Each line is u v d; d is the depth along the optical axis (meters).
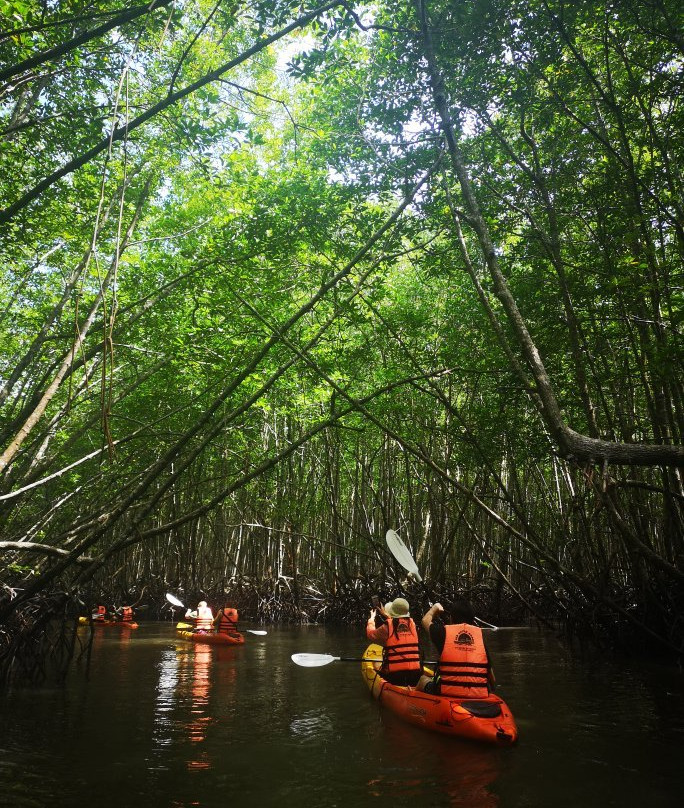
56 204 9.30
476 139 10.98
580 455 6.21
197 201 12.09
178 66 5.90
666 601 10.02
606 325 10.88
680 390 8.73
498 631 15.11
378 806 3.68
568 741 5.18
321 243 9.88
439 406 15.99
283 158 12.48
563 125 10.45
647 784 4.08
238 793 3.92
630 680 8.25
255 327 11.12
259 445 17.23
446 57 8.82
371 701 7.11
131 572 25.22
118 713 6.34
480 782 4.13
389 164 9.80
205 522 22.27
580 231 11.19
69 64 7.55
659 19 8.49
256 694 7.57
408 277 17.94
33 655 8.48
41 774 4.29
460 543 18.92
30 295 13.47
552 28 8.46
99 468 12.50
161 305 11.31
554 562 8.80
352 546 19.88
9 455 7.58
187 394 13.79
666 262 7.29
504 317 11.24
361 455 19.20
